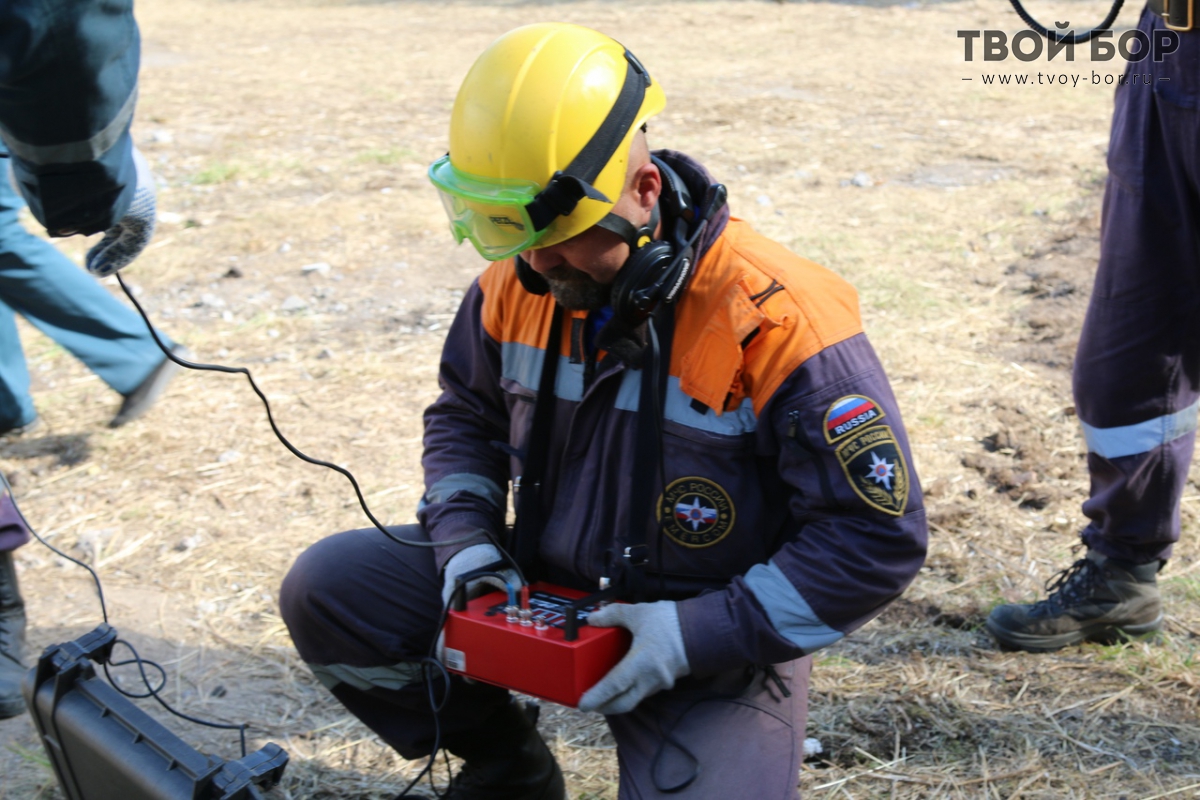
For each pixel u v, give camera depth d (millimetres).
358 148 7984
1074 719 2770
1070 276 5445
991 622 3074
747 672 2033
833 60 10844
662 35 12227
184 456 4141
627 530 1968
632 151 1831
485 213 1808
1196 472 3881
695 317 1906
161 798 1728
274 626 3264
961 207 6492
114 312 4078
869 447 1847
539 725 2828
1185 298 2682
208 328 5160
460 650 2012
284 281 5680
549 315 2035
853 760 2658
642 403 1922
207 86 10094
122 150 1699
